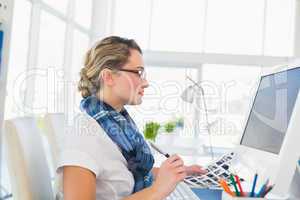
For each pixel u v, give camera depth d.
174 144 2.60
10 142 0.87
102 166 0.88
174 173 0.80
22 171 0.87
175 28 4.36
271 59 4.26
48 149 1.20
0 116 1.49
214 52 4.33
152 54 4.37
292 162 0.75
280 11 4.28
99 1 4.30
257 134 0.98
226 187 0.88
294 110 0.75
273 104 0.90
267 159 0.84
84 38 4.09
